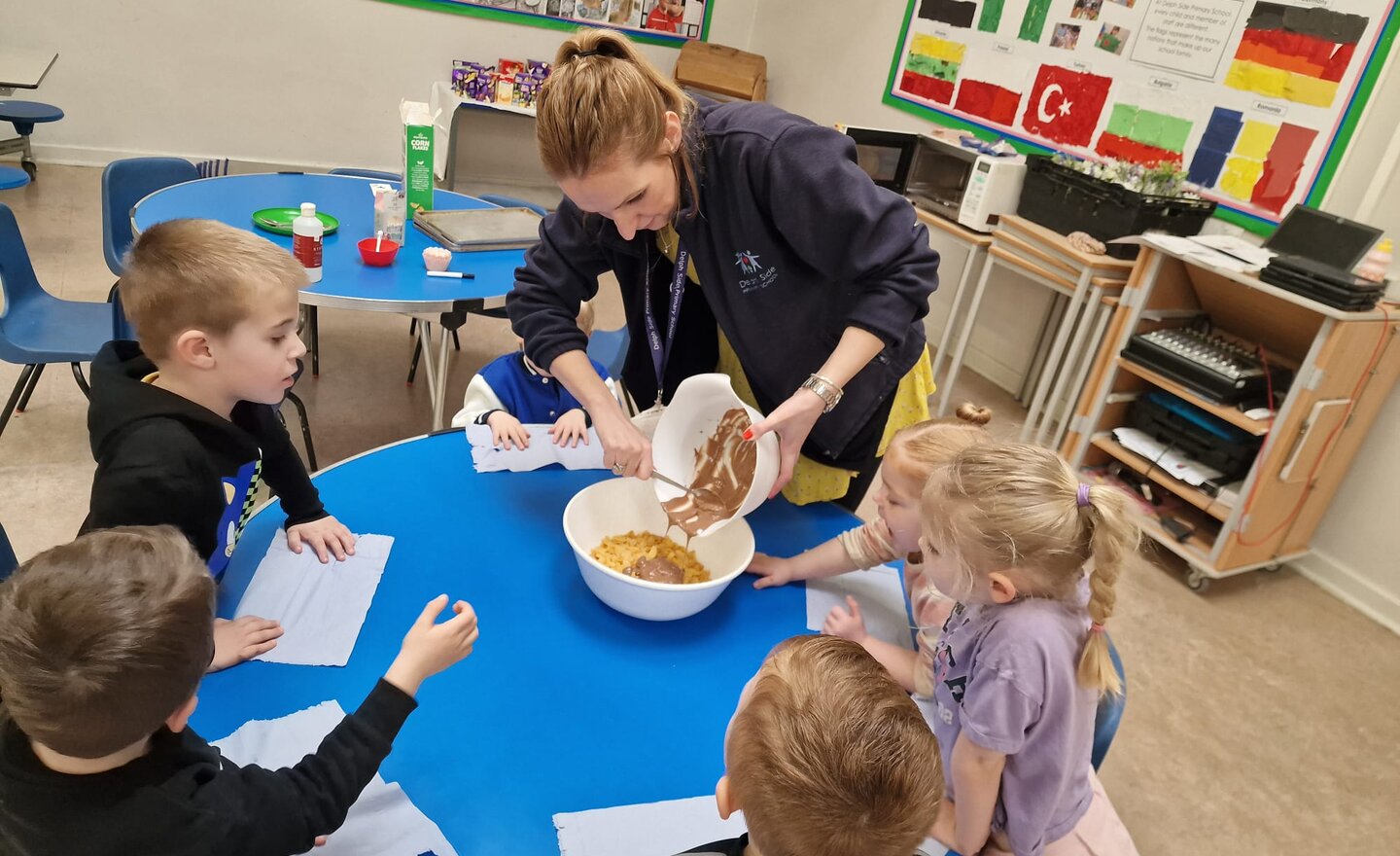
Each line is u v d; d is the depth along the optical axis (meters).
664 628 1.24
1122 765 2.06
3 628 0.68
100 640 0.68
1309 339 2.73
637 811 0.94
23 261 2.44
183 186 2.70
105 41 4.47
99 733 0.70
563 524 1.38
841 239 1.26
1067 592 1.05
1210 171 3.16
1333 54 2.76
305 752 0.94
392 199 2.49
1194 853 1.86
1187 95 3.19
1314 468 2.64
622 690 1.12
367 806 0.90
